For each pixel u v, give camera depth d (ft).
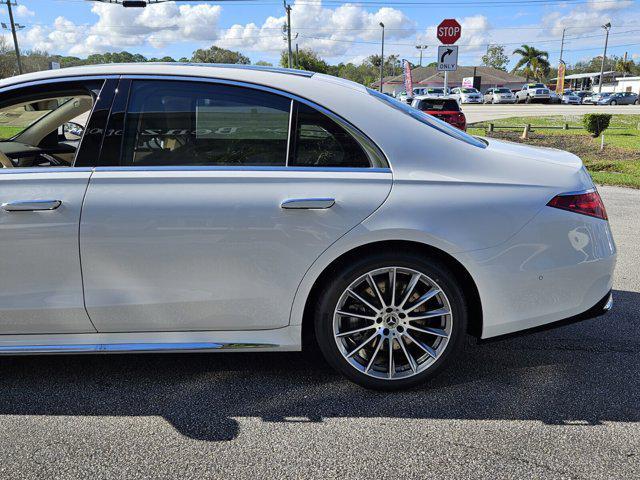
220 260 8.61
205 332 9.10
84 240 8.51
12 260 8.57
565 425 8.35
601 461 7.50
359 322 9.09
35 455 7.69
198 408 8.91
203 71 9.00
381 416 8.65
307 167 8.72
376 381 9.19
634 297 13.79
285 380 9.80
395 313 9.02
